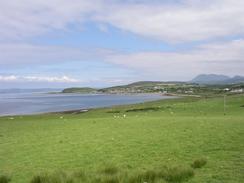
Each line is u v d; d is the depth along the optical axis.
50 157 23.83
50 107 149.00
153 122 43.72
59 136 35.41
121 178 14.66
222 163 17.75
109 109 93.81
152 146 25.59
